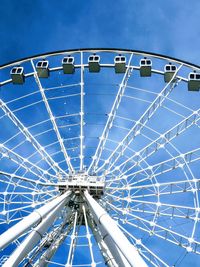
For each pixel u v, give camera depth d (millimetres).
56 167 36156
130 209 34594
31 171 35500
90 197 31938
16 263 26688
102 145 36875
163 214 33781
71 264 31625
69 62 38719
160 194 34406
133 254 22969
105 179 35688
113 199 35719
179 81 37500
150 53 38719
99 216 27094
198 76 36406
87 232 32406
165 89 36219
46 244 34469
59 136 37125
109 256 32281
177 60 37844
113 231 25016
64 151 36844
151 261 31484
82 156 37062
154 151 35000
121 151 35969
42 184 34250
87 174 35438
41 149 36062
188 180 33781
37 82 38094
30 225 26469
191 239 32156
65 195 32875
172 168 34500
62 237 35531
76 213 35438
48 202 32656
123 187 35094
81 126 37844
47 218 29391
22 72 37906
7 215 33875
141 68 38031
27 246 27578
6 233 24906
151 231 33344
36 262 33250
